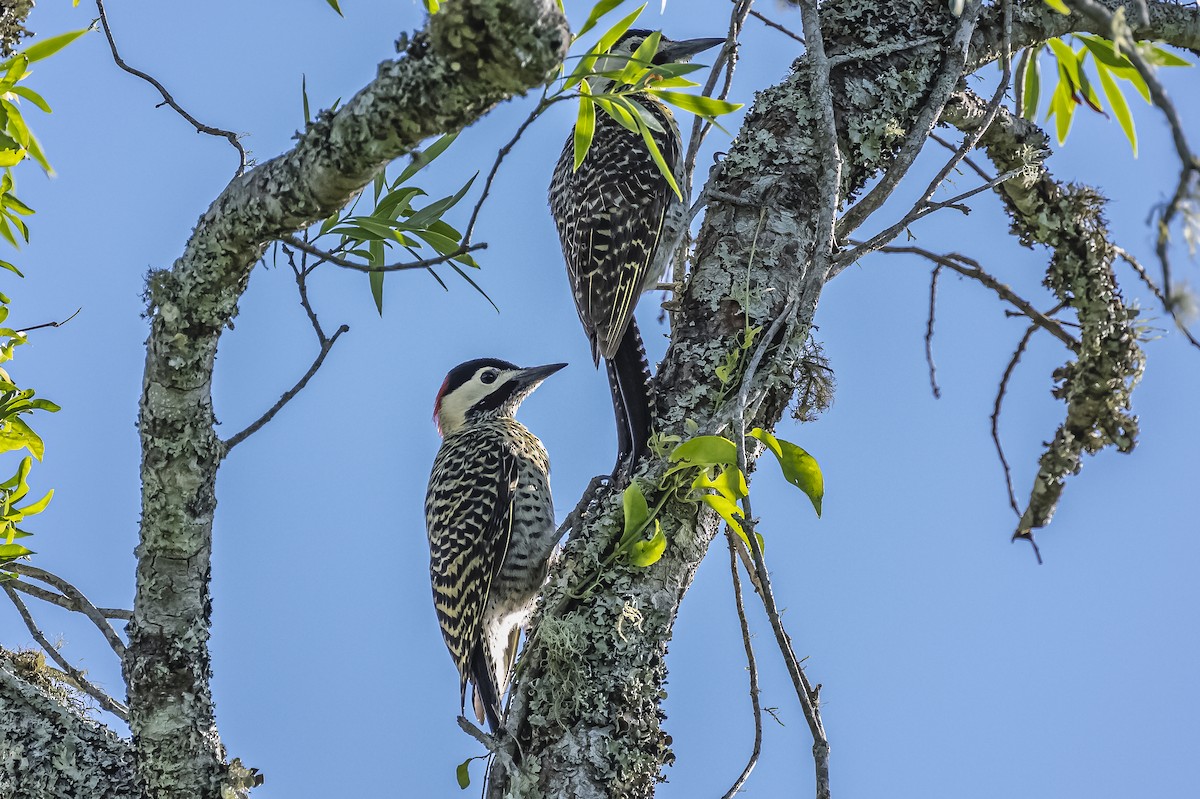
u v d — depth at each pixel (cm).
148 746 779
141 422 767
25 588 825
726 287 824
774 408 809
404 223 786
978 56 934
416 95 627
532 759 727
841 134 875
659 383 816
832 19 913
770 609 709
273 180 688
